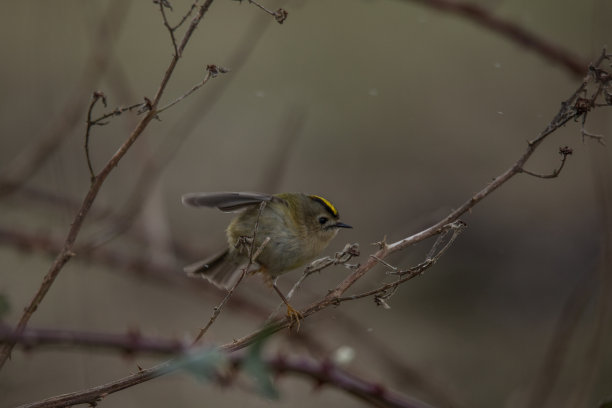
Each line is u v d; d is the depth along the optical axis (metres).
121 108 4.12
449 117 15.50
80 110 7.95
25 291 10.23
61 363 9.48
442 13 8.60
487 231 14.08
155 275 8.46
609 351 8.16
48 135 8.21
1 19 13.96
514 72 15.46
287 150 9.10
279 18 4.42
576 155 14.52
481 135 15.17
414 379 7.94
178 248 9.45
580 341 7.42
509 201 14.50
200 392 10.10
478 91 15.58
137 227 9.20
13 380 8.79
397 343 11.71
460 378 10.97
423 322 12.27
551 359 6.80
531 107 15.13
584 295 6.87
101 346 6.02
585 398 6.36
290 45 16.19
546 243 13.72
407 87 15.78
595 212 13.91
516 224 14.11
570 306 6.89
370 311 12.18
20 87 13.55
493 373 11.07
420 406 6.09
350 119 15.50
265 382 3.30
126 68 14.93
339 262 4.63
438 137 15.33
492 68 15.65
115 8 9.59
